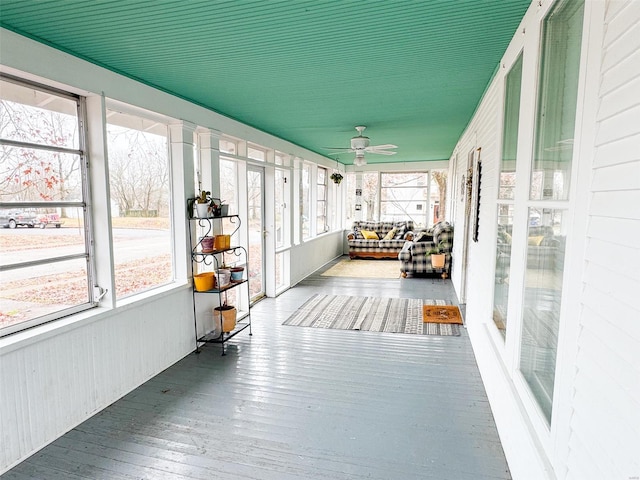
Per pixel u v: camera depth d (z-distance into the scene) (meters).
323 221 8.81
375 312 4.78
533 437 1.56
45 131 2.33
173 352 3.31
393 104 3.77
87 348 2.48
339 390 2.83
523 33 1.98
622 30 0.99
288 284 6.12
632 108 0.93
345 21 2.00
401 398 2.71
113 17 1.93
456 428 2.34
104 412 2.55
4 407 2.00
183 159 3.38
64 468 2.02
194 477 1.95
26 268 2.23
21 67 2.05
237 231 4.60
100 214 2.61
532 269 1.80
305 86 3.14
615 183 0.99
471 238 3.98
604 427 1.00
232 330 3.87
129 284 2.99
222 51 2.39
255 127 4.87
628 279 0.92
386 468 2.00
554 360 1.45
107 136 2.77
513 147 2.28
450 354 3.47
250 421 2.44
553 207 1.45
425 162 9.16
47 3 1.77
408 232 8.84
